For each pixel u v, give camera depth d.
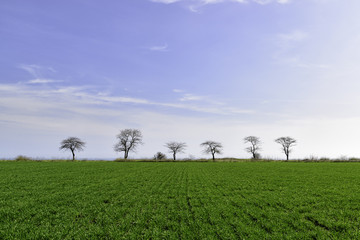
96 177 31.61
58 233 10.75
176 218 13.16
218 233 10.70
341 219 12.59
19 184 24.83
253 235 10.33
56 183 25.81
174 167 52.19
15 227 11.58
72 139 100.50
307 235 10.30
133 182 27.22
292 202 16.45
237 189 22.31
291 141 111.88
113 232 10.88
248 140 117.88
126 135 106.50
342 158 74.44
